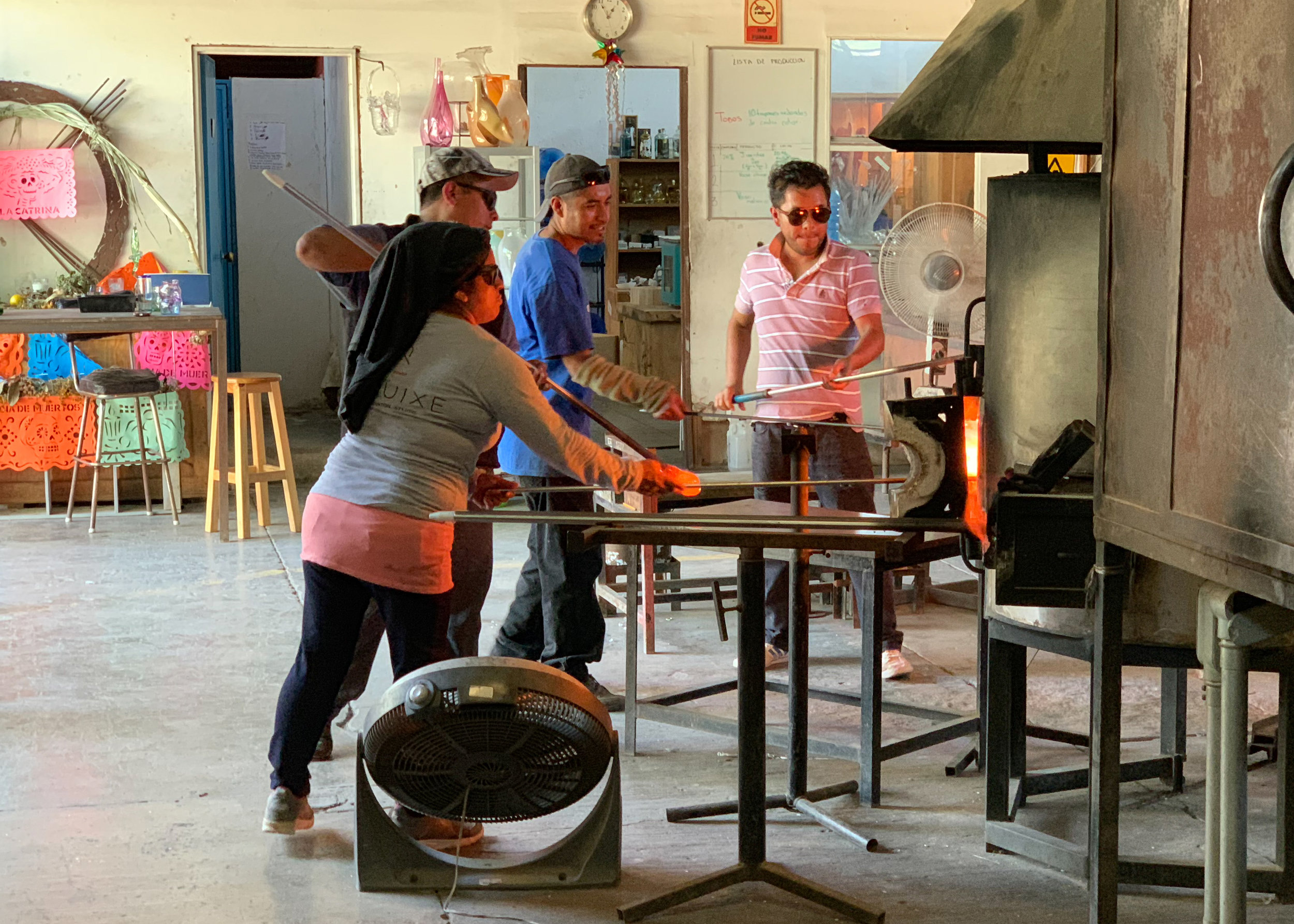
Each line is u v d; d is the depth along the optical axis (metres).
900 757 3.88
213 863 3.15
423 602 3.08
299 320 11.38
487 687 2.78
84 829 3.33
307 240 3.65
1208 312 1.95
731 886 3.04
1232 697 2.12
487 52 7.70
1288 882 2.99
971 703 4.32
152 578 5.93
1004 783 3.22
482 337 3.04
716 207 8.36
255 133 11.12
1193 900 3.00
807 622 3.42
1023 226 2.89
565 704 2.83
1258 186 1.81
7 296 7.69
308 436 9.63
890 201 8.65
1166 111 2.06
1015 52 3.10
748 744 2.93
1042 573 2.51
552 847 3.08
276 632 5.10
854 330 4.62
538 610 4.28
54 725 4.06
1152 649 2.75
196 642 4.95
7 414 7.23
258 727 4.06
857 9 8.30
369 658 3.69
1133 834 3.33
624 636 5.11
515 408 3.02
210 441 7.41
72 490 7.11
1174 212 2.04
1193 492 2.00
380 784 2.95
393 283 3.04
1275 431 1.79
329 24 7.82
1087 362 2.83
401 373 3.05
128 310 6.80
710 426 8.52
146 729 4.04
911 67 8.48
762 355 4.70
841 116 8.51
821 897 2.90
